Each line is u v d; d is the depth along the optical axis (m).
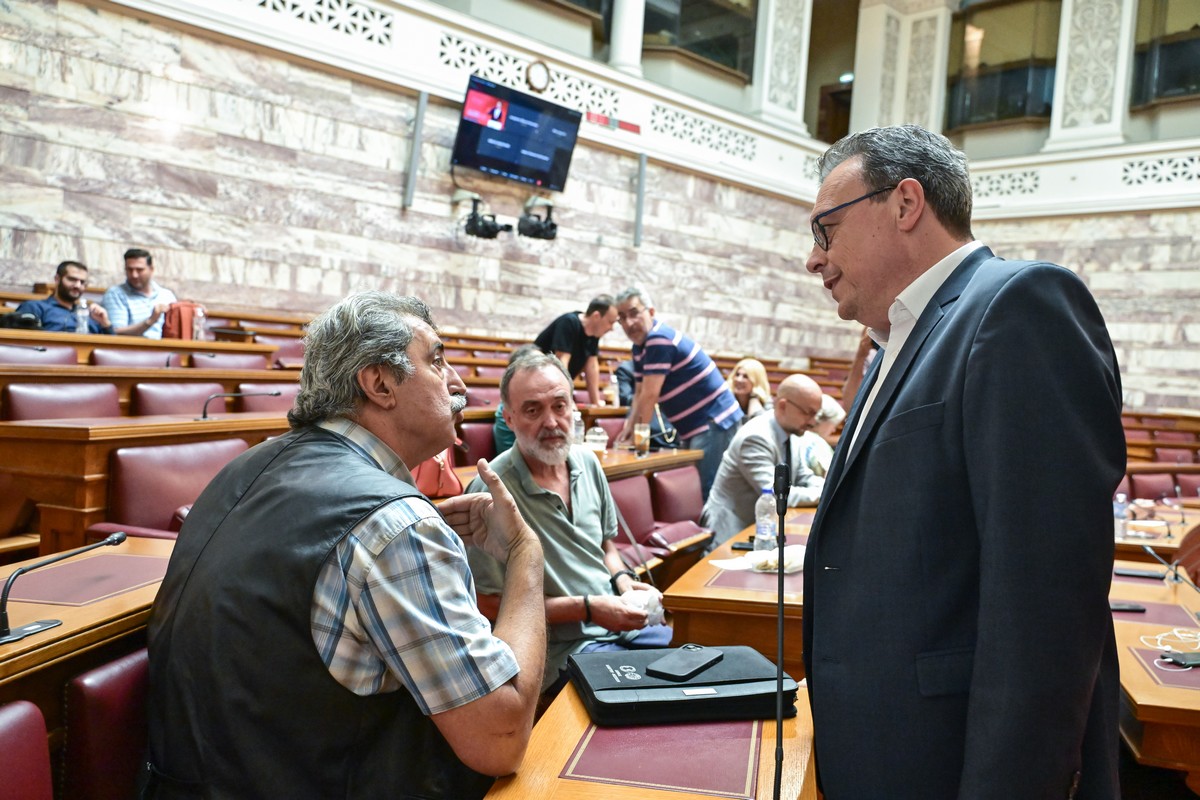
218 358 4.67
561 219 9.59
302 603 1.13
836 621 1.22
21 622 1.22
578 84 9.55
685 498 3.88
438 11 8.28
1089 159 11.63
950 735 1.11
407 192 8.28
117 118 6.66
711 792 1.10
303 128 7.65
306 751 1.15
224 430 2.79
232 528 1.22
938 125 12.98
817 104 14.95
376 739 1.20
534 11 9.73
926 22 13.07
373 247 8.12
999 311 1.08
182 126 6.98
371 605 1.13
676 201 10.69
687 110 10.65
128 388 3.54
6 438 2.42
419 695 1.13
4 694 1.14
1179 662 1.70
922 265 1.25
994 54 12.77
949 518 1.12
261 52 7.37
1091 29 11.84
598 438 4.32
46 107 6.34
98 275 6.59
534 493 2.36
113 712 1.17
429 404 1.38
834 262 1.31
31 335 3.91
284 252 7.58
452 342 7.85
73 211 6.47
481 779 1.24
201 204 7.11
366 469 1.26
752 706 1.34
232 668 1.13
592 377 5.51
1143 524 3.67
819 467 3.98
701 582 2.32
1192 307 11.02
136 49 6.73
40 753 1.01
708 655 1.45
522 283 9.27
